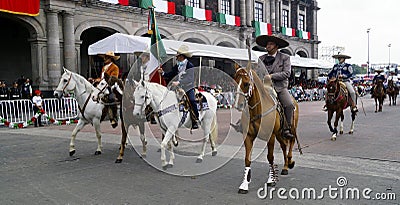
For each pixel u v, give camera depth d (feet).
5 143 38.42
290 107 22.25
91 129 48.52
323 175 23.39
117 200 19.48
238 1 113.91
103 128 48.19
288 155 24.31
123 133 28.73
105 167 27.07
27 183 23.07
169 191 20.88
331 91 36.17
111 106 30.94
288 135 22.09
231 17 109.19
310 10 151.12
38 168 27.04
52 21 69.72
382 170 24.40
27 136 43.47
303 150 31.53
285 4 136.67
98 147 32.14
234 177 23.53
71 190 21.45
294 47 140.67
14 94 67.62
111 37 55.21
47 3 69.00
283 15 137.08
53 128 50.60
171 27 92.07
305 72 133.59
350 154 29.66
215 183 22.27
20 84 74.54
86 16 75.72
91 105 30.66
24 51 85.76
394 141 35.27
